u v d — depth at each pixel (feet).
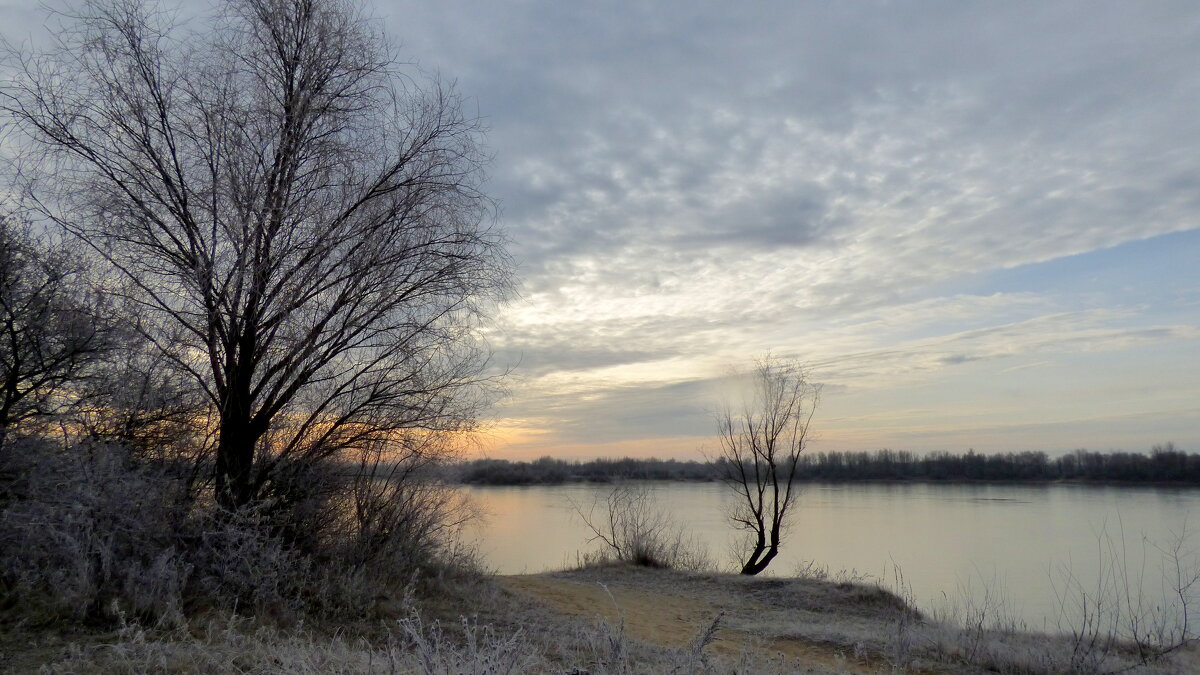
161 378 28.40
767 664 24.14
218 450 29.19
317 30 31.78
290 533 30.30
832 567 71.41
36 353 26.37
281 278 29.60
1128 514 152.05
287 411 31.22
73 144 28.35
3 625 19.88
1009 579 68.44
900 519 147.23
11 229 26.66
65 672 16.81
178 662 18.26
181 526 25.35
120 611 20.43
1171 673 28.73
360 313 31.50
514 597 37.63
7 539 21.75
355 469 33.71
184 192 28.94
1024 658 29.60
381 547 33.47
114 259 28.14
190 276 28.40
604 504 69.10
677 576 57.41
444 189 32.40
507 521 106.22
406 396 33.68
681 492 214.48
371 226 31.01
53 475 23.13
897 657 28.99
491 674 14.84
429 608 30.99
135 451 27.45
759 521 74.59
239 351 29.58
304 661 18.06
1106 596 36.65
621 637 19.21
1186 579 35.45
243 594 25.26
